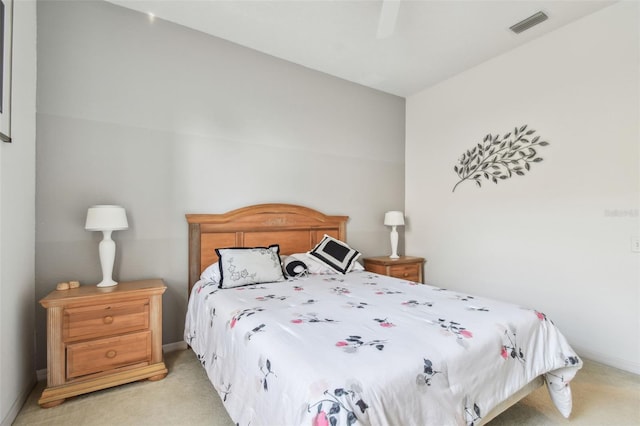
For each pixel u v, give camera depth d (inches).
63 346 72.7
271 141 123.3
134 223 96.8
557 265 106.2
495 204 124.8
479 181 130.6
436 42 112.8
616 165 93.0
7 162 65.1
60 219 86.5
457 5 92.3
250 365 52.7
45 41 85.7
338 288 90.5
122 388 78.2
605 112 95.1
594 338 97.3
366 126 151.5
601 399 74.7
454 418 45.6
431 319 61.3
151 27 100.3
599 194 96.5
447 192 144.4
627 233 91.0
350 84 146.3
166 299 101.7
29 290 78.4
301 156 131.3
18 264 71.4
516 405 72.1
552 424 65.1
